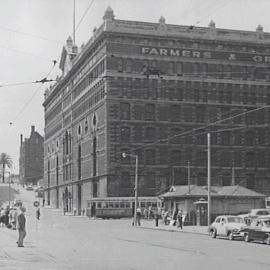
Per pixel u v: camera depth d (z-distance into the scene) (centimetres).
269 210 5356
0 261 2120
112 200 9269
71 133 12775
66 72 13512
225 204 6569
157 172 9700
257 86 10000
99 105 10088
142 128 9675
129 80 9606
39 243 3331
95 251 2748
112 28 9494
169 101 9725
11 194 17725
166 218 7038
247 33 9969
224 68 9900
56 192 14738
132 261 2211
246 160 10031
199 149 9831
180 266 2020
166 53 9681
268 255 2659
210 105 9844
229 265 2083
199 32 9769
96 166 10375
